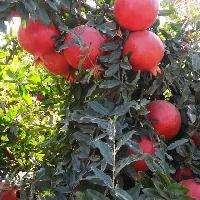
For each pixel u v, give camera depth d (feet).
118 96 1.89
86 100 1.96
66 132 1.98
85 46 1.79
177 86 2.10
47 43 1.92
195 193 1.84
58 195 1.79
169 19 2.29
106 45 1.87
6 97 2.81
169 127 1.99
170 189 1.40
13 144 2.69
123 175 1.91
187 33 2.14
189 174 2.02
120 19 1.87
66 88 2.41
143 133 1.91
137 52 1.87
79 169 1.77
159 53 1.89
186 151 1.97
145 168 1.88
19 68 2.75
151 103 2.03
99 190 1.74
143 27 1.88
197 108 2.07
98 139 1.63
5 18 1.74
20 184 2.06
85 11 1.99
